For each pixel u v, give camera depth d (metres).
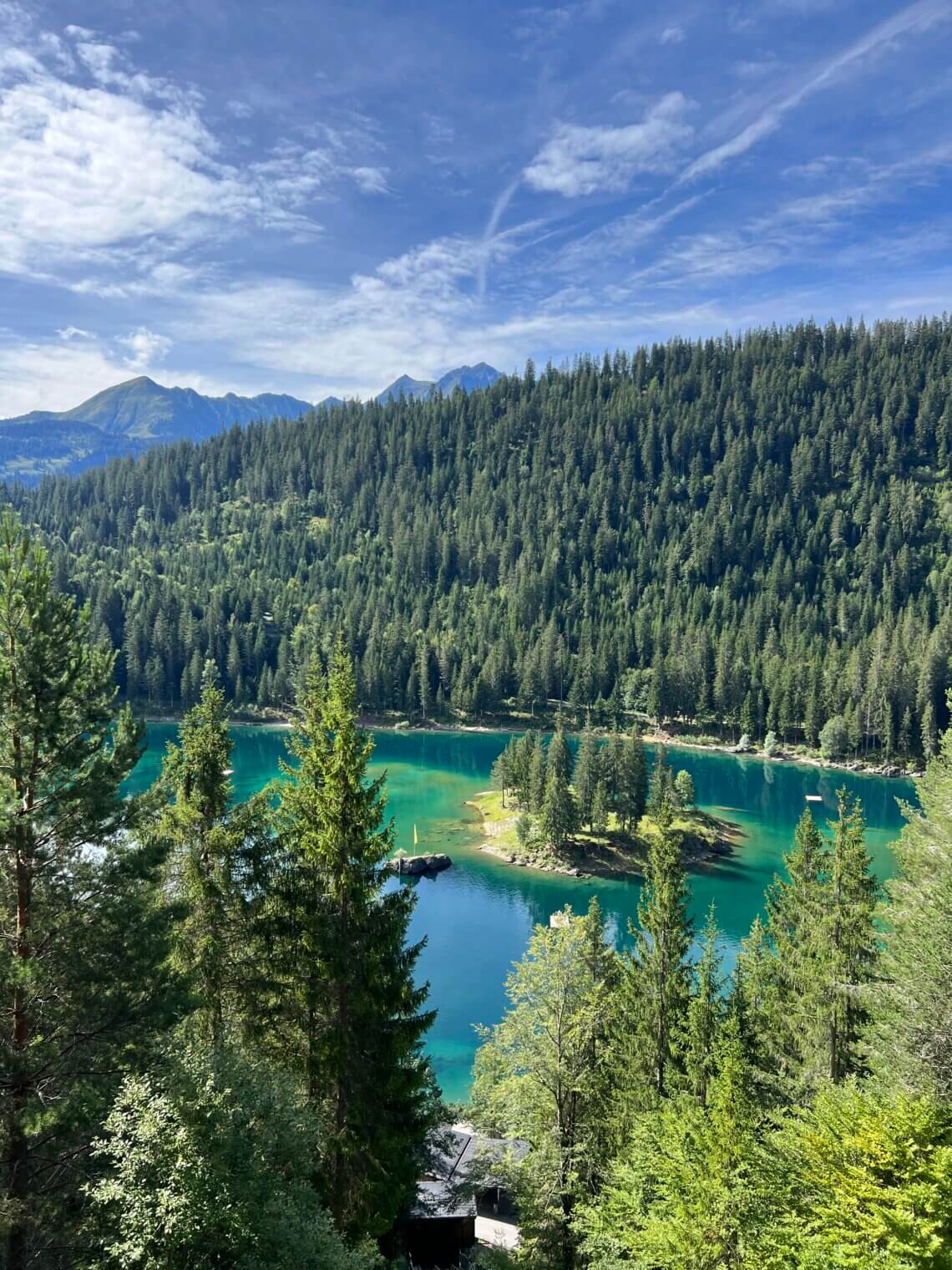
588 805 112.50
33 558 18.86
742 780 153.12
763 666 193.25
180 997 19.44
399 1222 27.80
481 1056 46.06
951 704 35.81
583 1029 33.34
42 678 18.08
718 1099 22.84
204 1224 15.12
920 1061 23.06
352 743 23.78
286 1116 18.73
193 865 24.03
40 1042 17.42
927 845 29.98
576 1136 33.66
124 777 20.12
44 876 18.58
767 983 43.16
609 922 85.06
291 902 24.61
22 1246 16.27
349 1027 23.36
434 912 87.88
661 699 197.75
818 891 38.59
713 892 94.38
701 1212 20.31
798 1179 20.20
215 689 26.14
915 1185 17.48
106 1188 15.35
